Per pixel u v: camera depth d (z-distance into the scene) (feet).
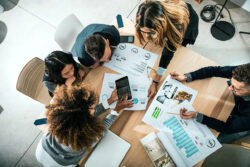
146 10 2.82
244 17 7.55
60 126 2.37
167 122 3.84
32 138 6.91
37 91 4.70
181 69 4.25
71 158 3.21
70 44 5.41
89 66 4.39
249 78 3.11
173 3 2.96
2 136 7.00
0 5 8.61
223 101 3.90
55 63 3.90
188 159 3.58
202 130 3.76
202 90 4.00
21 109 7.22
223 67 3.97
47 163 3.31
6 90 7.50
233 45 7.23
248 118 3.65
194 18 4.10
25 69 4.46
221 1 7.84
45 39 8.13
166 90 4.06
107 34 4.16
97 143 3.76
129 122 3.91
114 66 4.35
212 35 7.42
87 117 2.54
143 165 3.60
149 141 3.67
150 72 4.23
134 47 4.45
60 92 2.64
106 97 4.14
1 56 8.02
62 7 8.57
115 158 3.64
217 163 4.33
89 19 8.27
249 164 4.06
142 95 4.05
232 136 4.49
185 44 4.91
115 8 8.27
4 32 8.42
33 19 8.52
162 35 3.05
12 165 6.68
